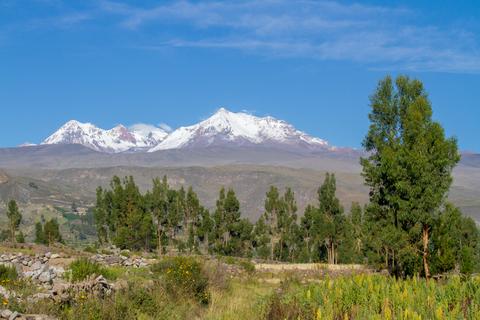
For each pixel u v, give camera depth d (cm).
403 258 2895
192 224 7256
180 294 1939
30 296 1456
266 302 1753
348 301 1702
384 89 3359
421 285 2005
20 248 4119
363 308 1623
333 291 1812
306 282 3219
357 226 6606
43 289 1620
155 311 1672
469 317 1541
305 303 1680
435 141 2870
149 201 7050
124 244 6469
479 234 5488
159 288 1895
